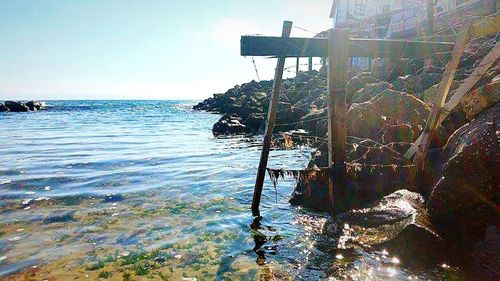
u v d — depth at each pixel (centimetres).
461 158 652
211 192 1231
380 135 1073
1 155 2002
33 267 693
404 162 925
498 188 615
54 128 3853
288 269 664
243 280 633
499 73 970
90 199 1153
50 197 1173
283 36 793
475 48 1541
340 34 771
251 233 848
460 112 940
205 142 2702
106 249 777
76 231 882
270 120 916
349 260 675
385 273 619
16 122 4697
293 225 882
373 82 1892
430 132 878
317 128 1716
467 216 657
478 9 1798
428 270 613
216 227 895
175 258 728
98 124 4525
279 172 854
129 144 2536
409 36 1928
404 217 714
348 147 1053
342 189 835
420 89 1380
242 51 751
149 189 1275
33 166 1686
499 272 562
